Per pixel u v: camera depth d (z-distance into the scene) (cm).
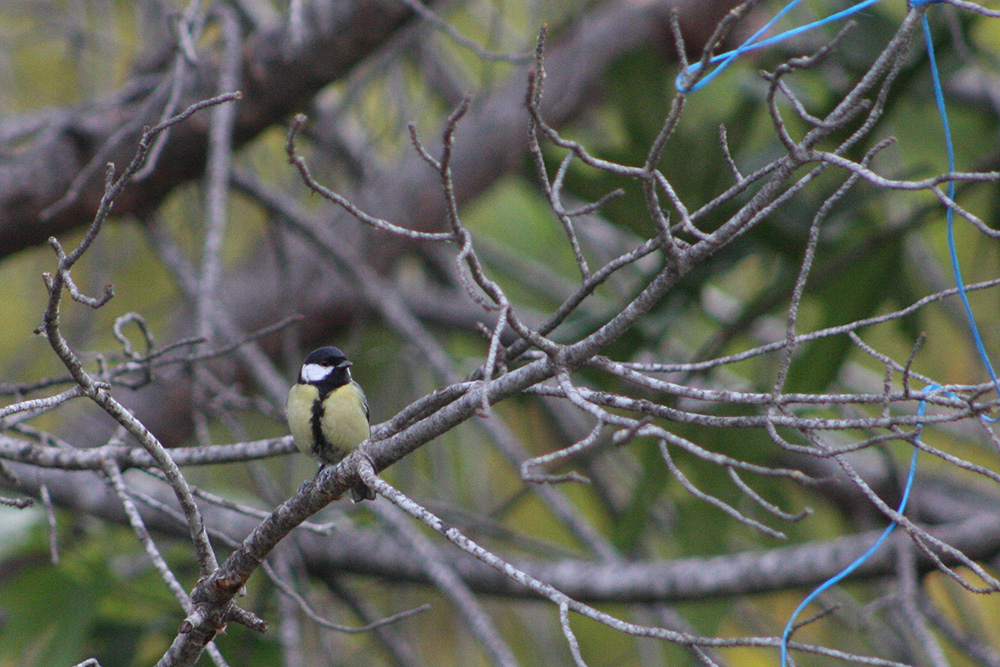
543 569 1046
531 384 486
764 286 1183
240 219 1602
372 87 1220
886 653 1073
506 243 1622
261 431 1349
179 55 848
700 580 992
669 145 984
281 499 973
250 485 1355
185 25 808
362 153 1240
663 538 1288
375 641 1163
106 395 489
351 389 775
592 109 1311
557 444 1488
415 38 1242
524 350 551
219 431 1309
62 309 1354
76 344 1223
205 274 903
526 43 1284
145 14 1161
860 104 403
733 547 1247
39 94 1509
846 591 1239
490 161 1266
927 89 1073
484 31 1416
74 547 1043
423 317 1534
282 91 1019
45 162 1034
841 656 411
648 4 1264
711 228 1012
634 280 1214
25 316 1503
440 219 1279
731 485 1059
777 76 394
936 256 1332
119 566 1088
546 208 1474
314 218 1263
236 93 436
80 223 1077
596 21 1270
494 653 845
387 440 525
